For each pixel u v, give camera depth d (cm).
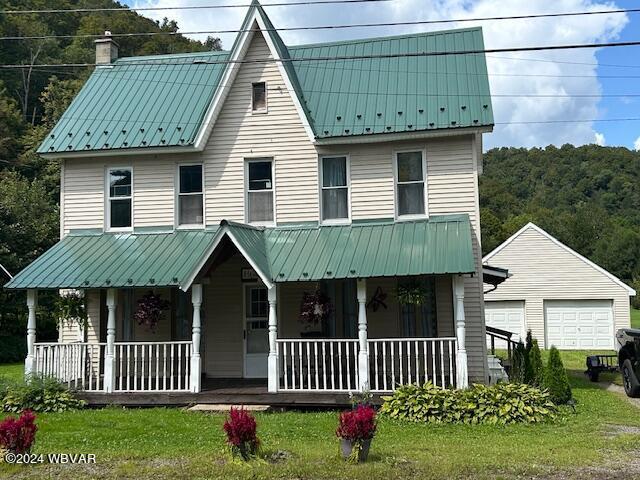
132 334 1650
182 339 1636
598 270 2938
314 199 1598
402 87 1653
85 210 1689
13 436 861
